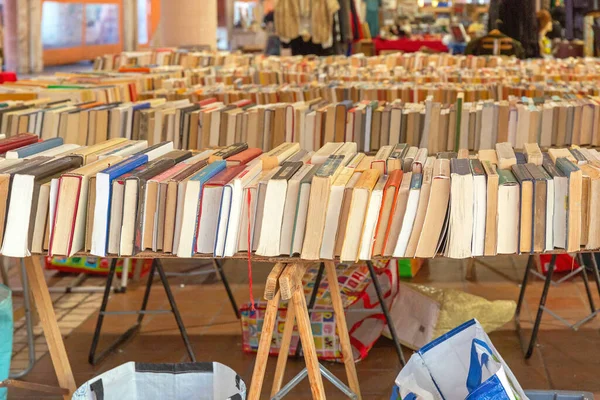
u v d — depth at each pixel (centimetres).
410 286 441
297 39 1124
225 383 291
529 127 479
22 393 378
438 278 548
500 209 280
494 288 525
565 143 482
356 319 418
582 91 581
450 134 481
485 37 1021
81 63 2134
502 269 563
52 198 278
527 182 278
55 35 1888
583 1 1083
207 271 512
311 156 330
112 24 2178
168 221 279
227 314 484
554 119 479
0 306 309
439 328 416
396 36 1462
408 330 424
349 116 476
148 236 281
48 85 589
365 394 374
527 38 1046
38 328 462
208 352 427
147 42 2420
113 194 279
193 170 298
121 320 475
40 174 282
